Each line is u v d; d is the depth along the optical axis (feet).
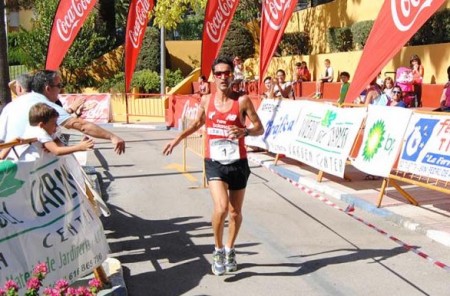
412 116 26.61
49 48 44.06
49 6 95.25
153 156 47.93
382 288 18.29
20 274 14.24
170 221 26.96
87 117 79.51
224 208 18.61
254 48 91.45
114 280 18.13
